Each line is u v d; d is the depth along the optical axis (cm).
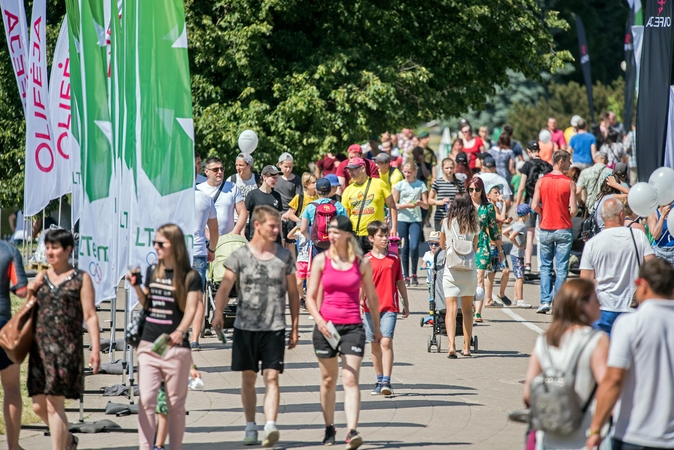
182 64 3141
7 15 4244
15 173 7944
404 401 3572
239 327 2930
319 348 2938
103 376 3962
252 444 2964
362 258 2995
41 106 4266
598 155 6178
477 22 8294
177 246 2691
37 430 3219
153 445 2711
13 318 2677
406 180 6450
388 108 7406
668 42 4825
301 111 7188
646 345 2030
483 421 3256
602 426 1983
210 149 7325
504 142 8344
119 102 3356
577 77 19712
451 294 4381
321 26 7762
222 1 7306
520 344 4731
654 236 4147
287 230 5631
